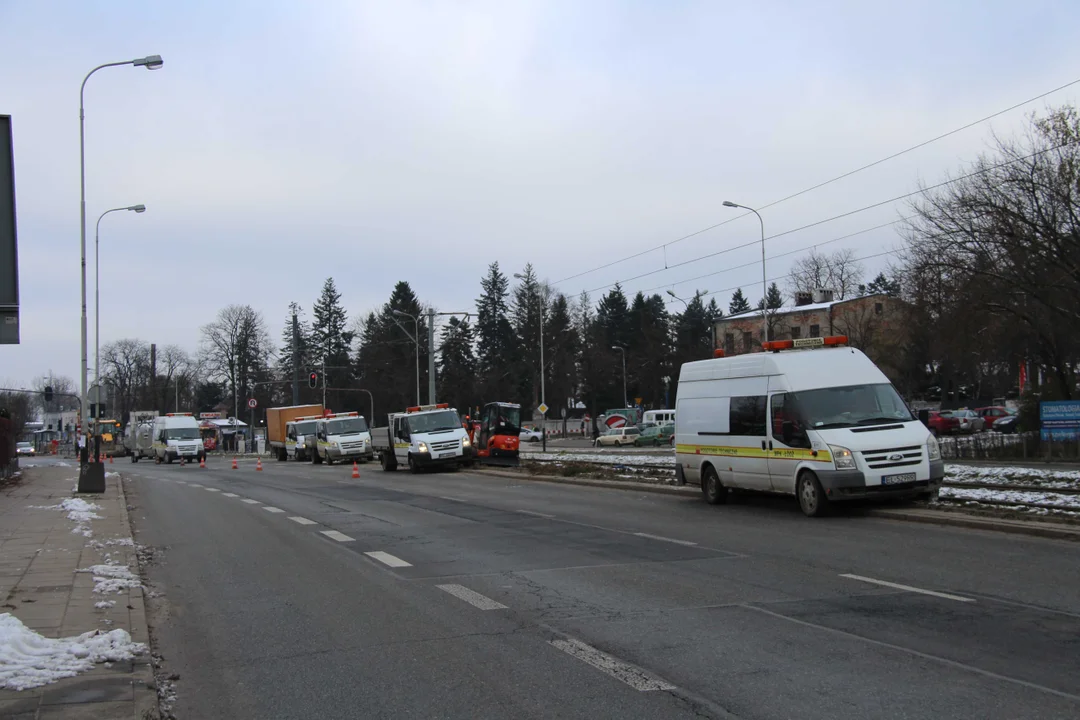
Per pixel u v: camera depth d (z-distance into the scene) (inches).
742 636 265.3
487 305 3718.0
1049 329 1283.2
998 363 1505.9
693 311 3523.6
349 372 3683.6
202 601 350.6
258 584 383.9
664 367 3437.5
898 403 583.2
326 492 920.9
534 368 3336.6
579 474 1007.0
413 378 3435.0
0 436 1119.6
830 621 280.5
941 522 498.3
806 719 192.9
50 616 307.7
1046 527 445.1
